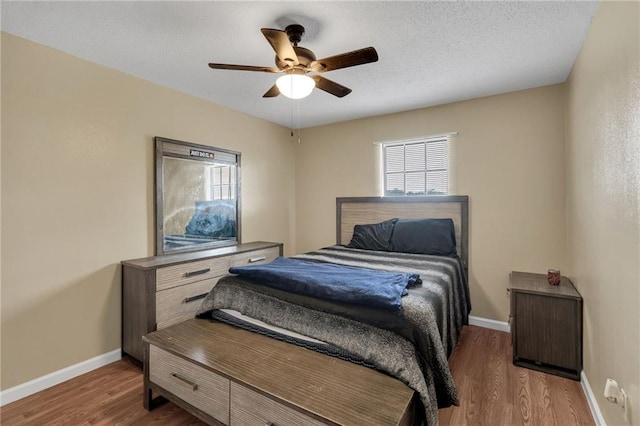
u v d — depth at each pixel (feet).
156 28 6.42
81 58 7.61
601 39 5.39
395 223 11.23
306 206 14.48
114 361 8.17
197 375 5.21
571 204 8.37
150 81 9.06
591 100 6.09
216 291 6.87
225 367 4.95
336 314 5.39
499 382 7.03
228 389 4.79
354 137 13.09
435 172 11.36
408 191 11.94
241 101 10.86
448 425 5.65
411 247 10.43
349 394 4.23
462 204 10.61
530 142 9.61
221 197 11.16
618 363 4.63
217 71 8.47
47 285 7.03
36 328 6.86
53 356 7.11
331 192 13.73
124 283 8.30
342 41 6.88
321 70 6.35
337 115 12.49
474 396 6.53
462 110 10.69
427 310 5.19
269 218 13.37
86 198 7.70
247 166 12.31
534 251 9.57
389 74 8.61
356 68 8.22
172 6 5.71
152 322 7.77
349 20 6.12
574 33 6.50
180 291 8.45
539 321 7.54
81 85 7.61
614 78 4.72
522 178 9.73
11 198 6.51
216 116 11.03
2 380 6.38
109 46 7.12
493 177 10.18
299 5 5.67
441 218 10.92
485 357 8.20
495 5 5.66
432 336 4.96
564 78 8.84
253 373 4.77
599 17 5.50
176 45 7.10
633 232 4.06
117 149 8.31
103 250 8.02
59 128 7.22
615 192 4.75
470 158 10.55
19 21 6.11
